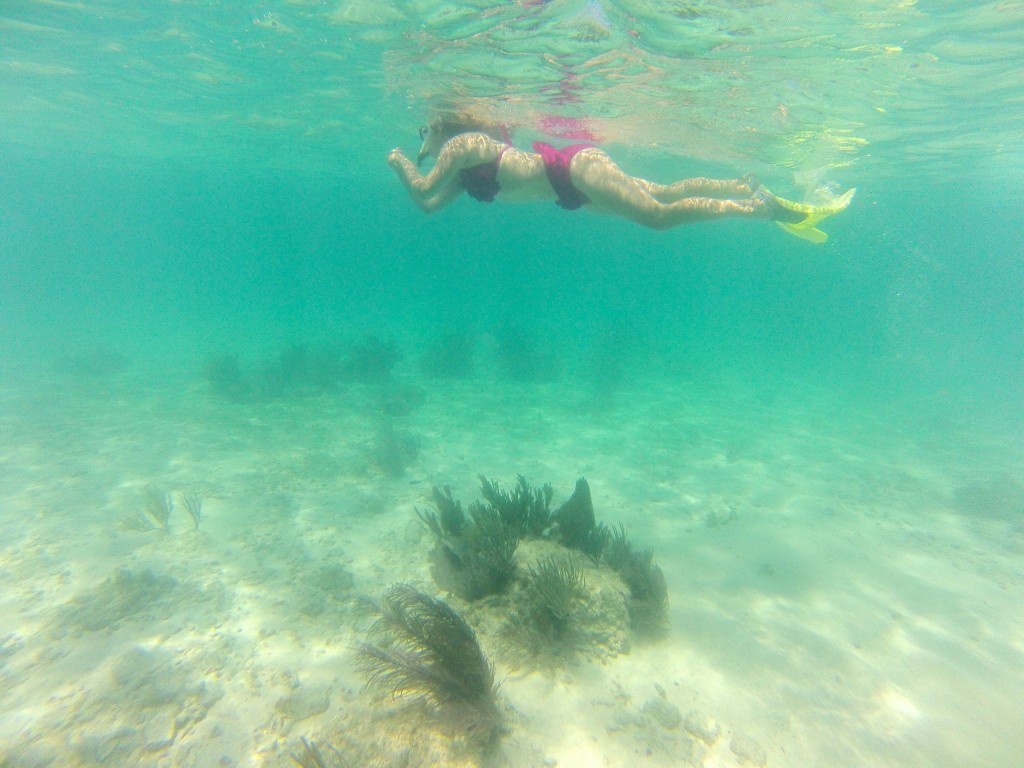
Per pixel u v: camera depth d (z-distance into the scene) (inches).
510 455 454.6
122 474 386.6
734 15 311.3
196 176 1717.5
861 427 632.4
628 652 202.1
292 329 1421.0
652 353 1082.7
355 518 325.1
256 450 445.4
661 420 600.4
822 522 348.8
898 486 430.0
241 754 156.5
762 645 215.8
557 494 376.5
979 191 1043.3
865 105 477.7
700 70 400.2
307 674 189.6
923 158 713.0
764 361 1214.9
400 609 175.9
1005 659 216.4
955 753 166.7
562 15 319.3
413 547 285.6
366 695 175.8
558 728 165.6
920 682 199.6
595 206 151.6
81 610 222.8
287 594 241.1
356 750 148.6
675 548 299.7
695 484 409.1
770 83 423.8
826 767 159.0
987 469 490.3
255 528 308.7
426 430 514.6
